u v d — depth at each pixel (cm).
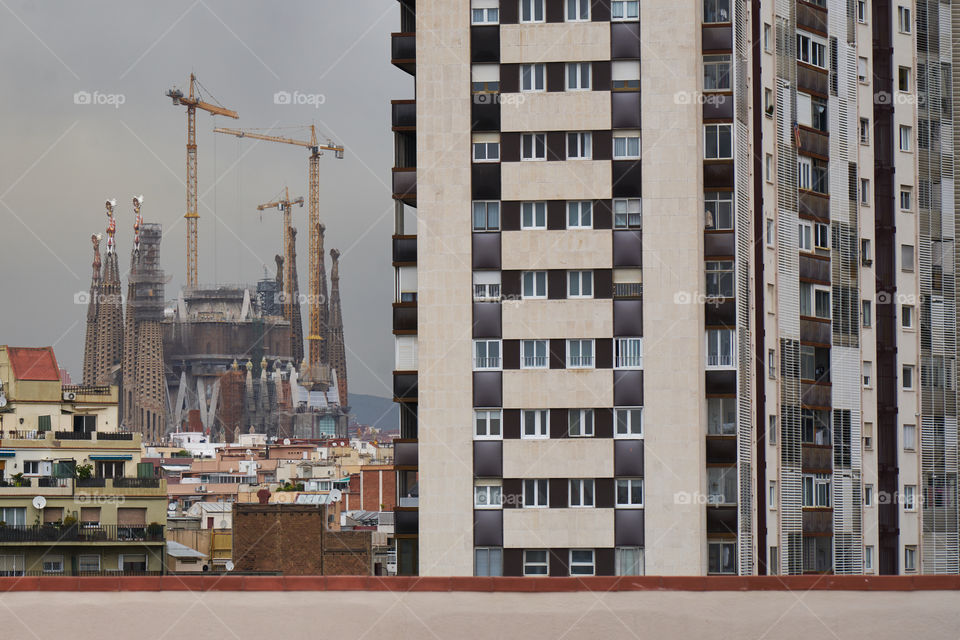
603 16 11219
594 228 11081
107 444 15888
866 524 12650
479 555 10862
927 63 13625
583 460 10844
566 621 4581
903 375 13150
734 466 10781
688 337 10888
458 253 11144
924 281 13375
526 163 11169
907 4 13525
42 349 16512
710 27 11181
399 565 11094
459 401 11006
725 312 10950
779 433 11744
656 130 11112
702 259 11025
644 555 10725
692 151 11062
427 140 11250
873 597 4575
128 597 4594
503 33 11256
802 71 12406
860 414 12669
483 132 11231
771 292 11862
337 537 16788
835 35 12800
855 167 12912
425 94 11269
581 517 10800
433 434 10994
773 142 12019
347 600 4606
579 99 11181
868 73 13150
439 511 10919
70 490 14875
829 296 12481
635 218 11075
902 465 13000
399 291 11394
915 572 13012
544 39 11231
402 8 11906
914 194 13388
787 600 4591
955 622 4550
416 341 11288
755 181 11688
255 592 4612
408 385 11275
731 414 10869
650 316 10956
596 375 10925
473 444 10950
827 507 12162
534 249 11100
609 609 4591
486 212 11181
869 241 13000
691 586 4603
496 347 11056
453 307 11100
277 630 4575
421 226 11181
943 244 13588
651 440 10819
